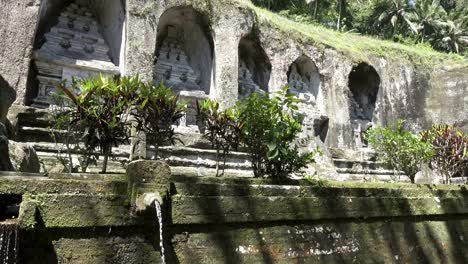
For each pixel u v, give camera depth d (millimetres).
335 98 15695
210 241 4145
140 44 11211
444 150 9109
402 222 5902
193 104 12453
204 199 4145
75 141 5043
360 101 17922
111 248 3586
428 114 17125
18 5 9867
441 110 16891
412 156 8320
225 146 6020
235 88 12773
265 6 26047
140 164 3830
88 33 12219
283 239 4648
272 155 5254
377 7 32375
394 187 5992
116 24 11914
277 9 26562
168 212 3895
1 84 7703
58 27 11672
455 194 6734
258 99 5574
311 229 4914
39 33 11305
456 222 6633
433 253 6094
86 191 3551
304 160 5684
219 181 4660
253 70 15070
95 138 4676
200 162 8656
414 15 32469
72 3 12320
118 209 3660
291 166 5539
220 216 4203
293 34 15250
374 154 12867
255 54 14938
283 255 4586
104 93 4727
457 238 6520
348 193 5391
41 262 3244
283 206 4691
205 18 12922
